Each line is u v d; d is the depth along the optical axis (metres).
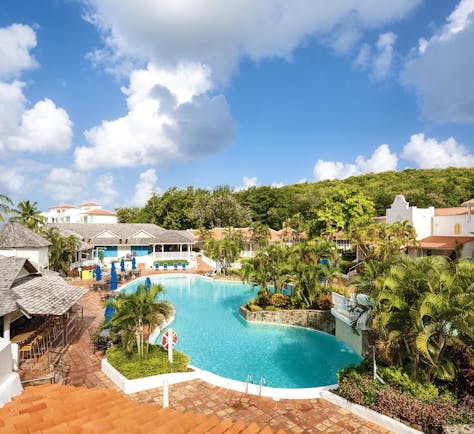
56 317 17.89
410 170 92.94
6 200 33.59
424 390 9.86
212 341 18.92
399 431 9.12
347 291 14.74
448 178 72.56
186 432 6.84
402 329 10.30
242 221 75.06
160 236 49.72
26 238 26.11
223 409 10.47
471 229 28.95
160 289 14.71
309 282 21.95
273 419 9.91
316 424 9.66
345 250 46.72
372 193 71.44
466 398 9.47
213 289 32.88
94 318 20.97
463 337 9.95
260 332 20.44
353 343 17.58
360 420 9.89
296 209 77.56
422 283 10.53
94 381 12.33
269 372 15.12
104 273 38.16
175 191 81.19
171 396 11.26
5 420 6.45
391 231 29.64
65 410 7.41
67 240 35.19
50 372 12.73
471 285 9.89
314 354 17.09
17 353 13.00
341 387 11.01
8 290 13.91
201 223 74.31
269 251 25.05
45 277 19.16
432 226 33.47
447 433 8.55
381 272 12.27
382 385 10.53
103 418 7.03
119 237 48.56
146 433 6.37
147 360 13.07
